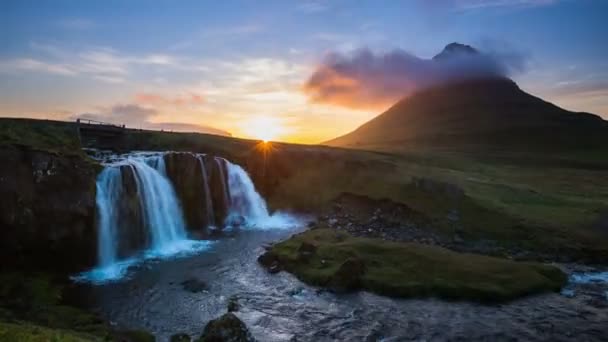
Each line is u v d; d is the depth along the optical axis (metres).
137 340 22.56
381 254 36.81
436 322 26.08
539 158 152.25
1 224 32.44
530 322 26.23
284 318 26.58
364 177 67.56
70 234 36.41
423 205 56.22
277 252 38.78
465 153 165.50
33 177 35.28
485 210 53.66
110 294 30.41
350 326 25.55
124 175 44.19
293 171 73.56
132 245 43.53
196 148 75.12
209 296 30.19
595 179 98.06
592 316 27.28
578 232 46.75
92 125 68.62
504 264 34.84
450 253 37.38
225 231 53.31
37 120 60.47
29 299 27.61
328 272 32.97
